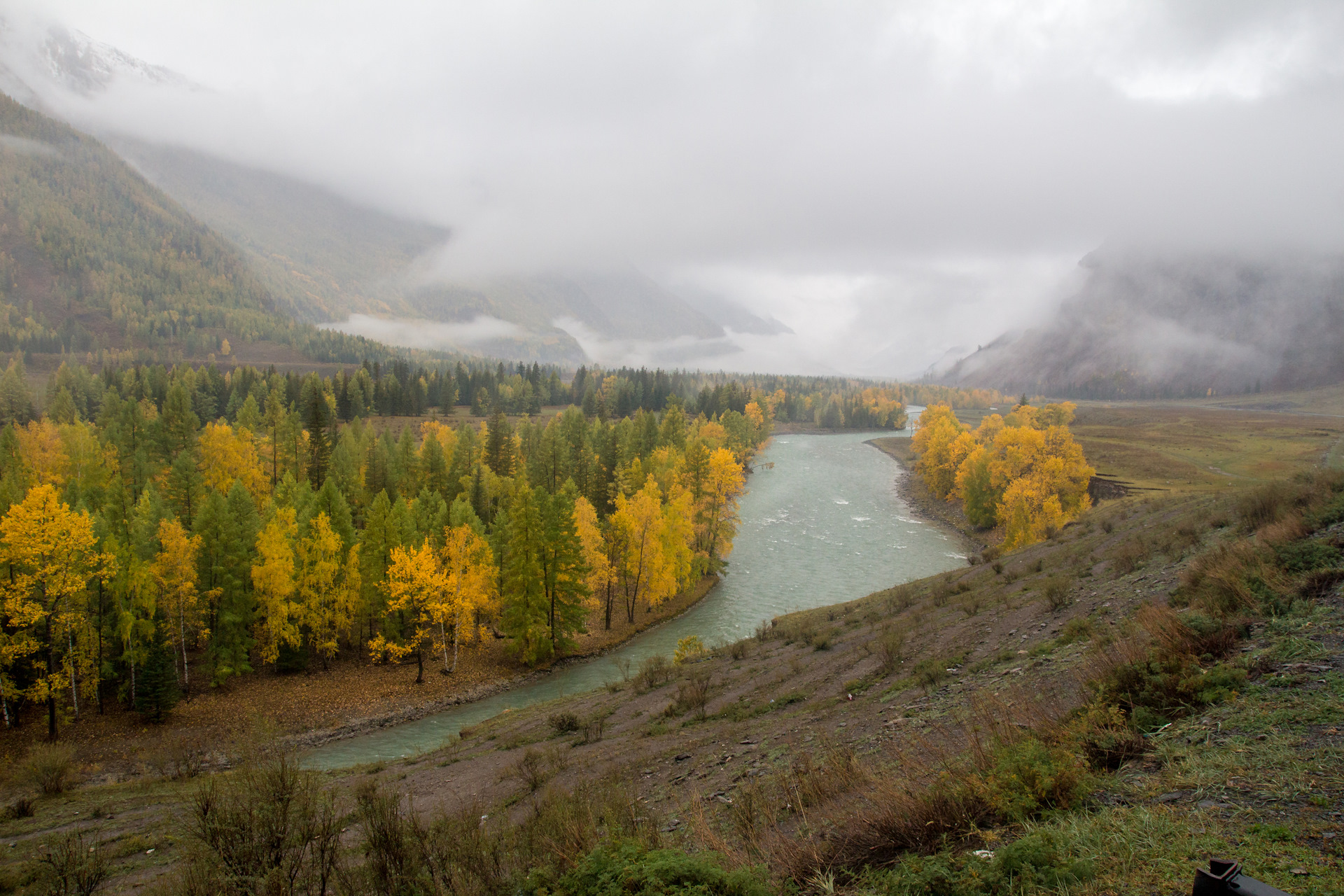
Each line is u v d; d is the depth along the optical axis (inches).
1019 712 385.4
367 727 1312.7
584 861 287.0
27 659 1289.4
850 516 3334.2
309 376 4128.9
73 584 1242.6
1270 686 313.3
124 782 1045.8
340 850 394.6
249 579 1551.4
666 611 1993.1
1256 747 259.0
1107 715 321.7
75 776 957.2
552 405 7362.2
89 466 2463.1
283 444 2947.8
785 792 378.3
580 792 452.8
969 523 3097.9
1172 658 363.6
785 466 5054.1
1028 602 819.4
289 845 333.4
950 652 702.5
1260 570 474.3
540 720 1012.5
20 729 1246.9
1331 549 473.4
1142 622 446.3
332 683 1510.8
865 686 685.3
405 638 1706.4
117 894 482.9
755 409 5989.2
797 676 839.7
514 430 4596.5
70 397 3668.8
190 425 3213.6
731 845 322.7
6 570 1234.6
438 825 396.5
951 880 216.2
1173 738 291.1
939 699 525.3
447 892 314.0
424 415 5674.2
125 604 1355.8
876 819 283.0
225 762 1107.3
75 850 486.9
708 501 2368.4
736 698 811.4
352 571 1612.9
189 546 1443.2
